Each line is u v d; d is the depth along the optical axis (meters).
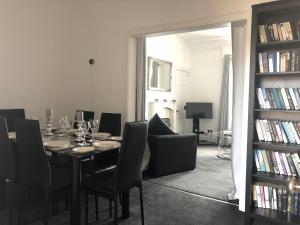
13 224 2.50
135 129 2.22
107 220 2.63
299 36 2.45
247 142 2.63
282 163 2.56
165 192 3.44
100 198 3.20
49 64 4.38
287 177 2.49
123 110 4.30
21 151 2.32
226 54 7.27
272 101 2.59
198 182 3.87
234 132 3.24
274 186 2.63
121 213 2.78
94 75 4.64
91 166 2.76
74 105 4.82
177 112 7.48
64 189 2.32
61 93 4.59
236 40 3.24
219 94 7.52
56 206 2.73
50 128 3.20
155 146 4.02
